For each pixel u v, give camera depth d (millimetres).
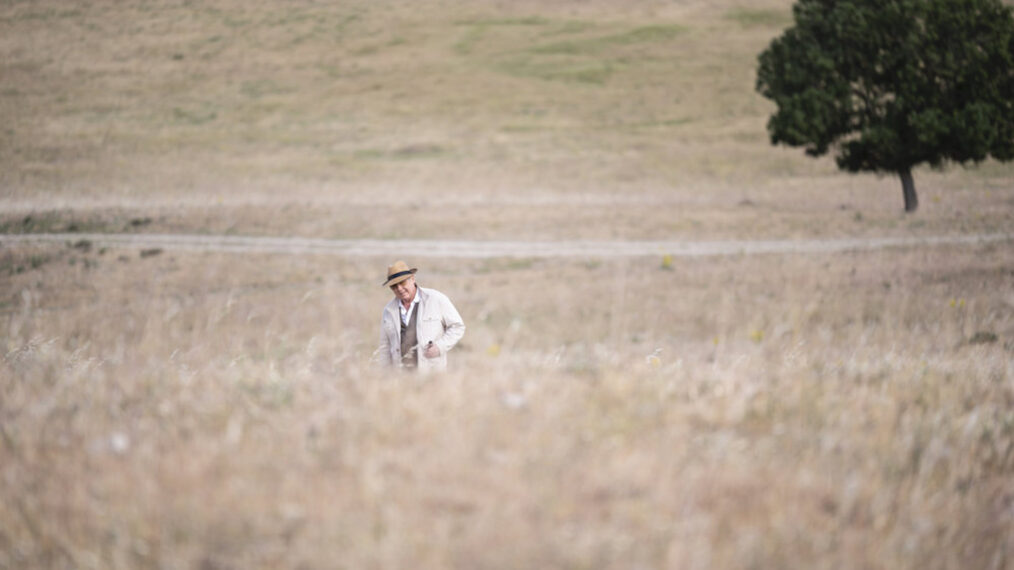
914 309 59125
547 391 17859
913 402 19047
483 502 11797
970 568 11336
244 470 12812
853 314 59875
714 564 10492
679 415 16172
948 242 103375
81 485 12180
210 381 18938
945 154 128625
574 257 103688
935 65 124000
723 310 64875
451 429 14742
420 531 10891
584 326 61250
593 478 12609
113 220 130750
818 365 25297
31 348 26641
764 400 17750
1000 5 123812
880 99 134875
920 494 12844
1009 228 113750
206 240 116938
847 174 198250
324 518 11180
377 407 16094
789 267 88812
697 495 12258
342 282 90625
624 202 155375
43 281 92062
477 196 173000
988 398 19828
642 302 72750
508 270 96500
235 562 10172
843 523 11977
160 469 12781
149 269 97500
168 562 10117
